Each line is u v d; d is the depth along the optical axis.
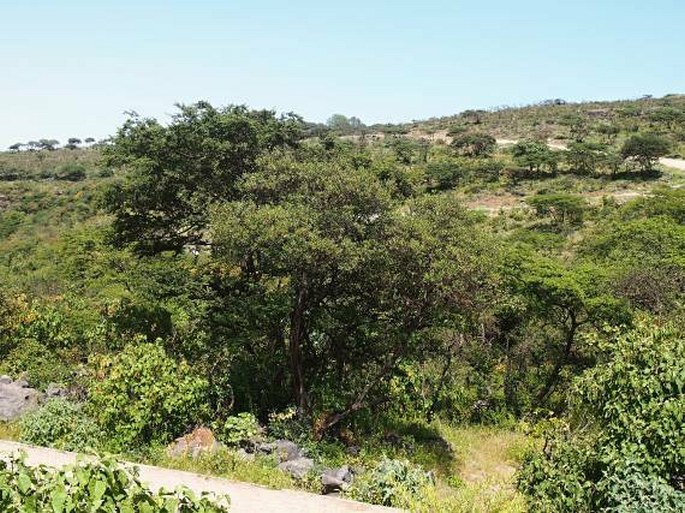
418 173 55.69
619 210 40.75
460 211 11.73
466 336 16.69
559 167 64.88
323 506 7.91
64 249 32.41
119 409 9.85
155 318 14.69
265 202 12.32
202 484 8.22
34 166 78.56
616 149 68.56
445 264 10.59
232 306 13.52
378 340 13.14
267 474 9.05
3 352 14.57
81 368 13.16
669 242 23.61
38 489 4.16
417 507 6.37
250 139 15.04
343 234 11.28
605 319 15.16
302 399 12.52
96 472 4.27
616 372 7.80
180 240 16.36
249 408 12.59
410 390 15.03
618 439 7.27
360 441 12.48
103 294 17.92
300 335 13.40
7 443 9.34
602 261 24.20
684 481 6.88
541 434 9.65
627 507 6.32
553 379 16.05
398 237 10.90
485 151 75.62
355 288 12.42
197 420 10.73
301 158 14.73
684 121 81.19
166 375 10.38
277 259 11.05
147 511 4.25
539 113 104.75
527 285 15.38
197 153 15.01
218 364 13.10
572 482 7.23
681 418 6.78
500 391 16.61
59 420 9.87
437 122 115.00
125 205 15.59
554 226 42.28
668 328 8.95
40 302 16.61
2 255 40.84
